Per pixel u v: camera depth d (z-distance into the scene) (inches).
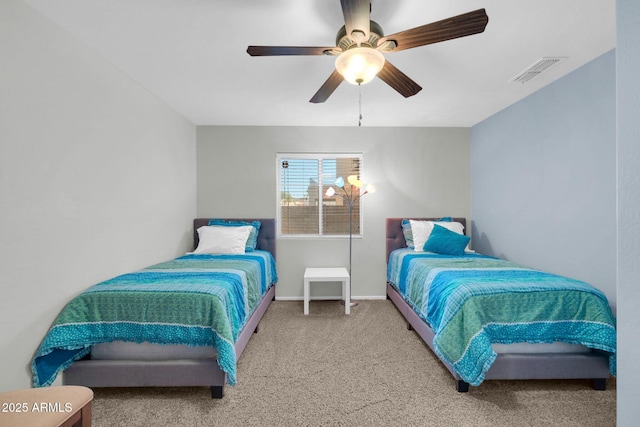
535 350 81.9
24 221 69.4
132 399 78.5
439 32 61.7
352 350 106.0
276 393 80.9
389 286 163.8
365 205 170.4
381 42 65.6
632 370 36.0
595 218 96.0
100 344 80.4
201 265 116.5
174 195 142.3
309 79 109.8
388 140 170.1
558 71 103.9
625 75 36.8
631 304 36.2
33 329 71.7
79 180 84.8
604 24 77.5
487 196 154.8
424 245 146.9
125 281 90.2
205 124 166.1
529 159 124.6
